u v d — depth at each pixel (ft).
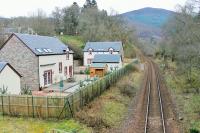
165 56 314.14
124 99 106.93
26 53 128.26
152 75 197.98
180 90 130.52
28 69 128.98
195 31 136.77
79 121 72.49
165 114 87.76
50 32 326.85
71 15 408.46
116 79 132.46
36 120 75.41
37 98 76.48
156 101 108.27
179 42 189.88
